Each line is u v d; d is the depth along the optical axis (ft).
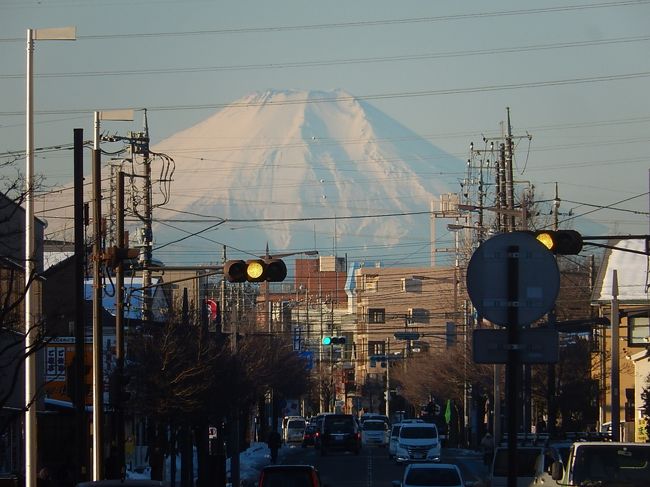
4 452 425.69
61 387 468.75
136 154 453.17
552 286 126.72
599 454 187.73
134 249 308.40
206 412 448.65
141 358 421.18
